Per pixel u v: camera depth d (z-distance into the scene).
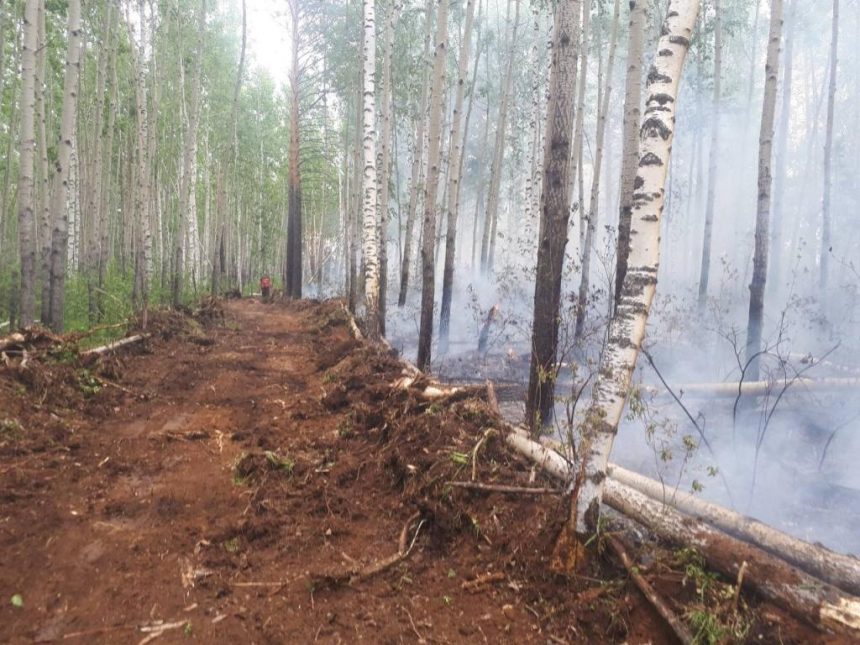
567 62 5.24
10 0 11.83
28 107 7.76
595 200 12.42
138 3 14.11
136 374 7.34
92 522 3.75
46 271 9.75
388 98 12.52
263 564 3.39
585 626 2.86
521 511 3.63
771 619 2.71
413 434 4.69
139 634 2.78
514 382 8.64
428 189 9.08
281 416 6.15
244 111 27.59
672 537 3.22
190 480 4.47
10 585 3.06
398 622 2.93
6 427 4.80
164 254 21.75
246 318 14.98
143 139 13.19
